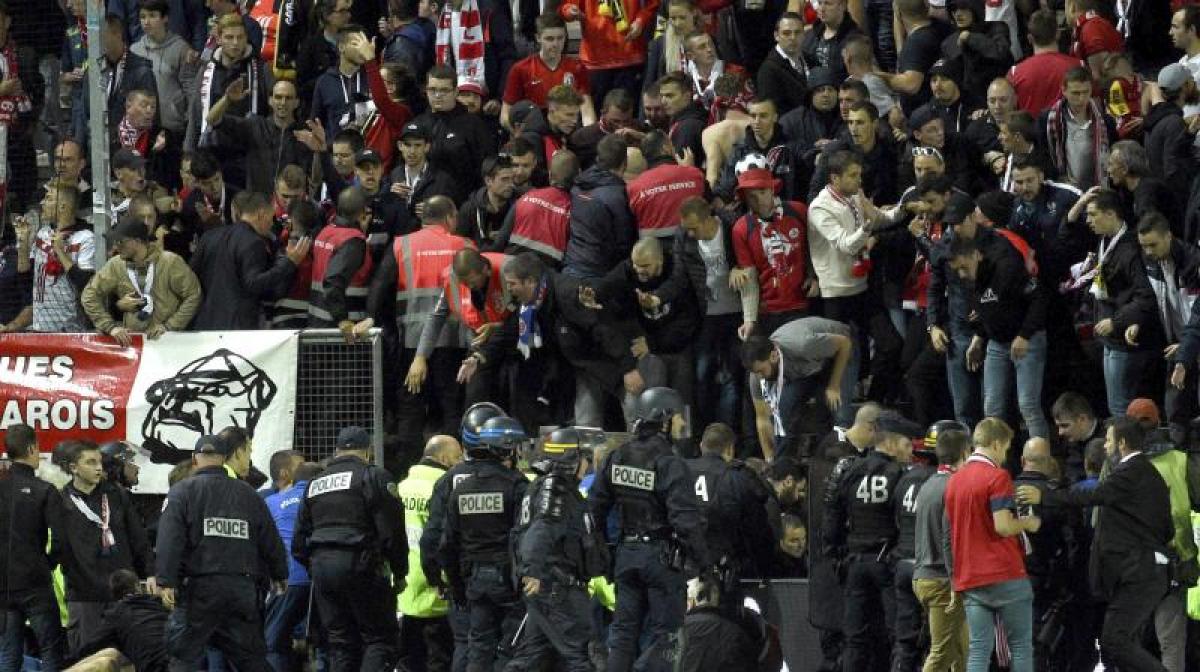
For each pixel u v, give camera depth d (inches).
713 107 2751.0
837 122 2655.0
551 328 2442.2
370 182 2613.2
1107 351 2358.5
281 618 2335.1
